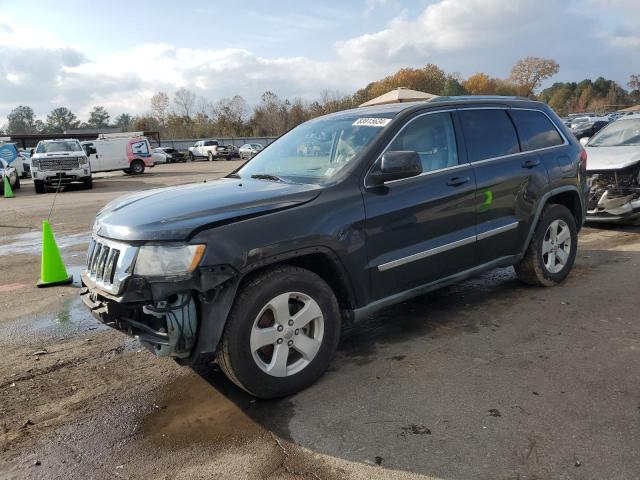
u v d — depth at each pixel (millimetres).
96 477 2736
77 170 20312
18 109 130375
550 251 5270
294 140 4699
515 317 4621
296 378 3434
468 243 4348
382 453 2811
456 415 3133
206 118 87250
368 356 3996
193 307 3051
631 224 8320
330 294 3562
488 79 96438
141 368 4004
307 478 2650
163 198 3586
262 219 3240
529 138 5074
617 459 2668
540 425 2988
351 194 3641
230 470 2742
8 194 18812
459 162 4387
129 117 128000
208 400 3471
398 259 3850
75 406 3469
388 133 3979
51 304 5695
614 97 101250
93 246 3518
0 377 3924
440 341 4203
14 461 2895
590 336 4145
